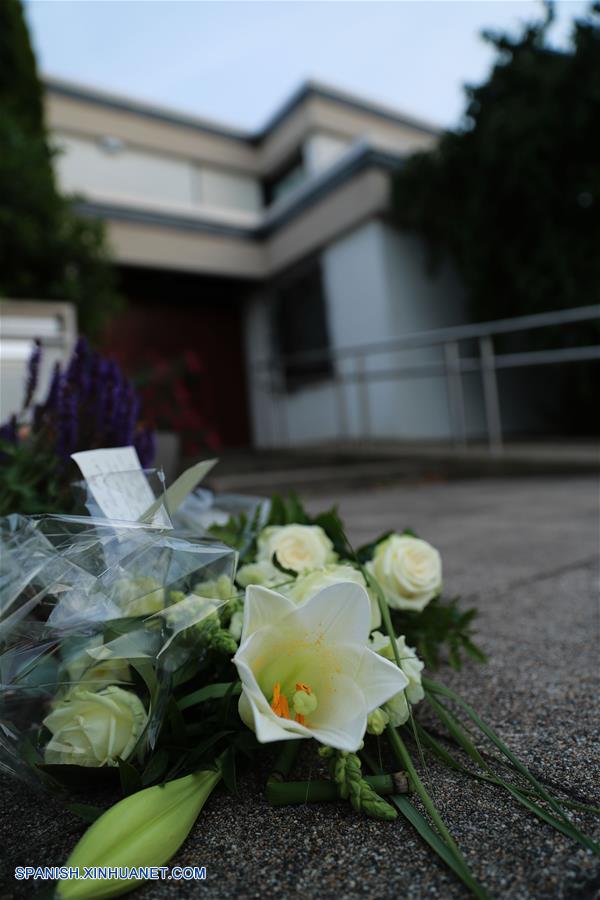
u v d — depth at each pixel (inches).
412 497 124.7
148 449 37.0
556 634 38.4
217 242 247.4
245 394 268.2
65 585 19.1
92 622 18.8
